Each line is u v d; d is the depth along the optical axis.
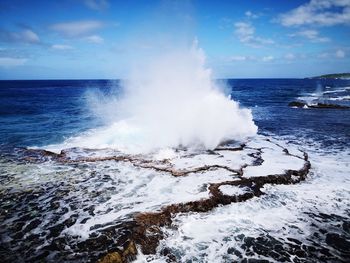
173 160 10.23
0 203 7.31
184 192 7.69
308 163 9.93
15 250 5.48
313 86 85.19
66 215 6.71
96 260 5.16
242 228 6.33
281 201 7.50
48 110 24.95
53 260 5.19
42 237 5.88
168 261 5.30
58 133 15.10
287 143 13.46
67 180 8.75
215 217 6.78
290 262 5.33
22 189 8.12
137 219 6.38
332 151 12.12
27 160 10.59
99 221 6.40
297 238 6.01
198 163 9.84
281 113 24.83
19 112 23.66
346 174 9.38
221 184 8.09
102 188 8.16
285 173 8.83
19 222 6.45
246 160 10.12
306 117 22.28
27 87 77.69
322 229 6.32
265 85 96.19
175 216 6.78
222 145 12.11
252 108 28.98
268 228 6.34
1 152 11.65
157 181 8.53
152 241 5.79
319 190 8.16
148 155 10.87
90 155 11.02
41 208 7.07
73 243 5.66
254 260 5.36
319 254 5.55
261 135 14.49
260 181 8.36
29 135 14.74
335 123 19.41
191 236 6.04
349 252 5.62
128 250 5.37
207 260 5.33
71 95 45.41
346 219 6.71
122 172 9.34
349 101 35.97
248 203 7.37
